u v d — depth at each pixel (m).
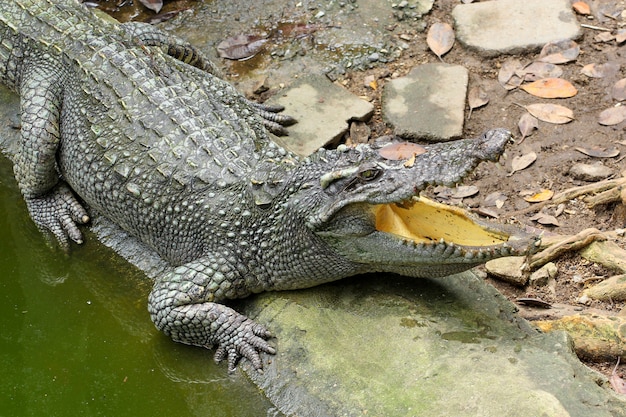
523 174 5.19
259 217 4.84
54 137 5.09
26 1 5.25
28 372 4.86
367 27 5.58
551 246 4.99
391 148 4.79
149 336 4.91
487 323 4.74
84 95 5.07
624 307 4.87
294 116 5.29
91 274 5.05
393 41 5.54
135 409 4.79
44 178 5.10
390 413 4.63
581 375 4.64
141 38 5.28
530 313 4.89
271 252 4.85
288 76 5.46
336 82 5.45
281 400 4.73
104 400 4.80
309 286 4.87
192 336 4.85
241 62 5.51
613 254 4.96
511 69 5.43
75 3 5.31
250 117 5.16
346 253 4.79
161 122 5.00
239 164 4.91
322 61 5.50
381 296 4.82
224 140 4.96
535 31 5.49
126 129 5.00
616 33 5.50
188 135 4.97
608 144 5.23
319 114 5.30
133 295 4.99
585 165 5.18
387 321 4.76
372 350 4.73
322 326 4.79
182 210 4.91
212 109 5.05
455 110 5.30
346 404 4.67
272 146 4.96
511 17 5.54
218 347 4.84
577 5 5.58
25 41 5.18
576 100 5.34
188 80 5.14
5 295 5.01
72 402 4.80
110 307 4.98
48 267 5.07
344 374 4.70
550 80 5.39
